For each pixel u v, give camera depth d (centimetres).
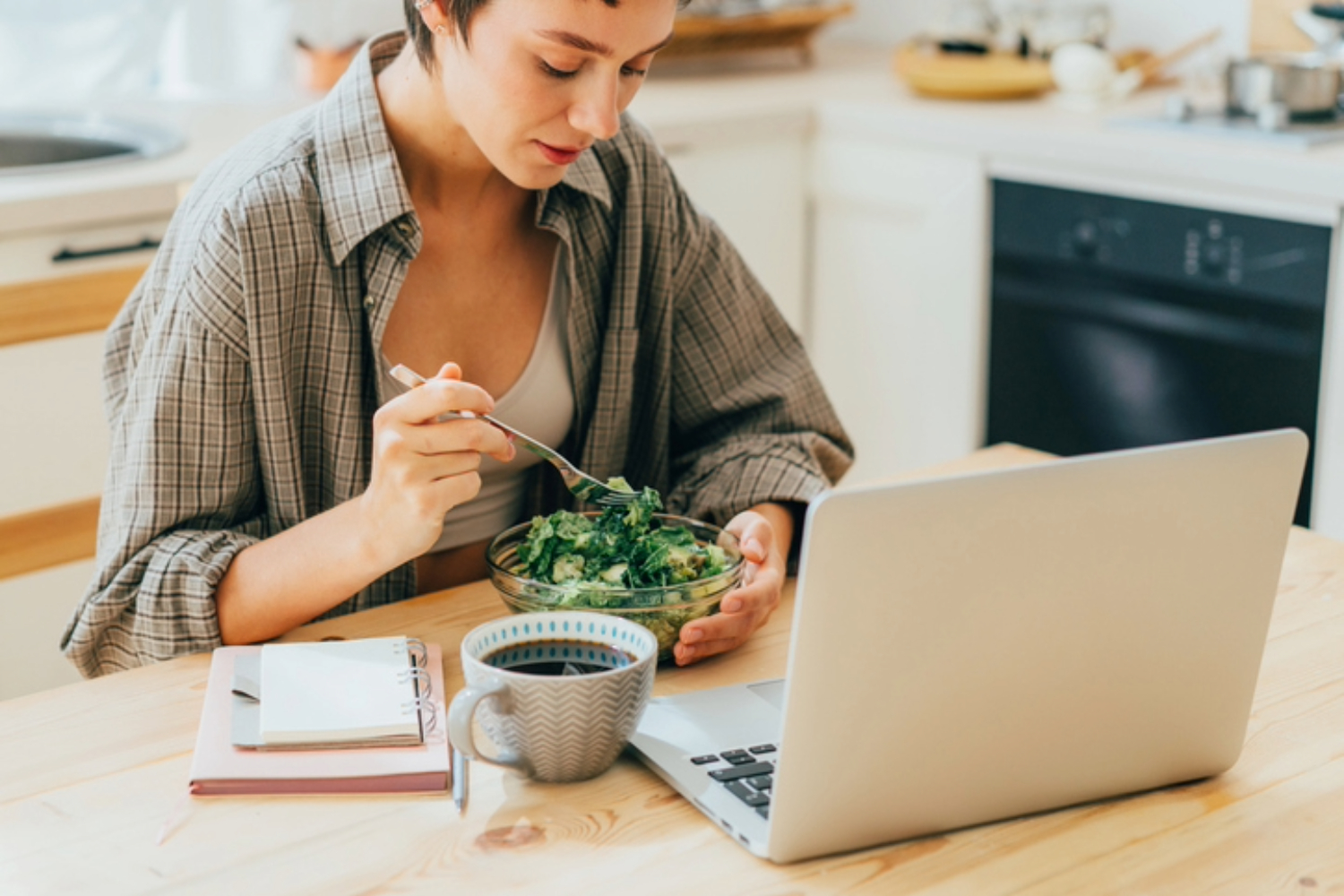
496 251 133
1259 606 89
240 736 92
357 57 125
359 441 128
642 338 146
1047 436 265
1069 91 273
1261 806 90
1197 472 84
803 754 79
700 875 81
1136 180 238
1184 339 239
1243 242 227
